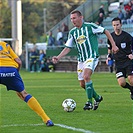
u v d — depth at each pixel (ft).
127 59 94.07
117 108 89.25
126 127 66.13
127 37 93.56
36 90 138.51
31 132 63.00
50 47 283.38
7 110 88.12
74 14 85.76
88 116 78.13
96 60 85.76
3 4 425.69
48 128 65.82
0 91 137.49
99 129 64.49
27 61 305.32
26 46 307.78
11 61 67.31
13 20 316.81
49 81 184.14
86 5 290.97
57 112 84.23
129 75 93.97
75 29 87.04
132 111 84.43
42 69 285.43
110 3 295.89
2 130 65.10
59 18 581.12
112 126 67.10
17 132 63.26
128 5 261.65
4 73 65.98
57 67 286.25
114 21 93.91
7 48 68.13
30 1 615.16
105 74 228.22
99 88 141.49
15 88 67.31
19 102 103.30
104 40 261.24
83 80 88.69
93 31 85.46
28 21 601.62
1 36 401.29
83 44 85.76
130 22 257.75
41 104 98.27
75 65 274.36
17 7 318.45
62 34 282.36
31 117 77.97
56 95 120.37
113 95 117.50
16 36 316.40
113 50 85.71
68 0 587.68
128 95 117.19
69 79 196.03
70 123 70.38
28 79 200.34
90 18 290.76
